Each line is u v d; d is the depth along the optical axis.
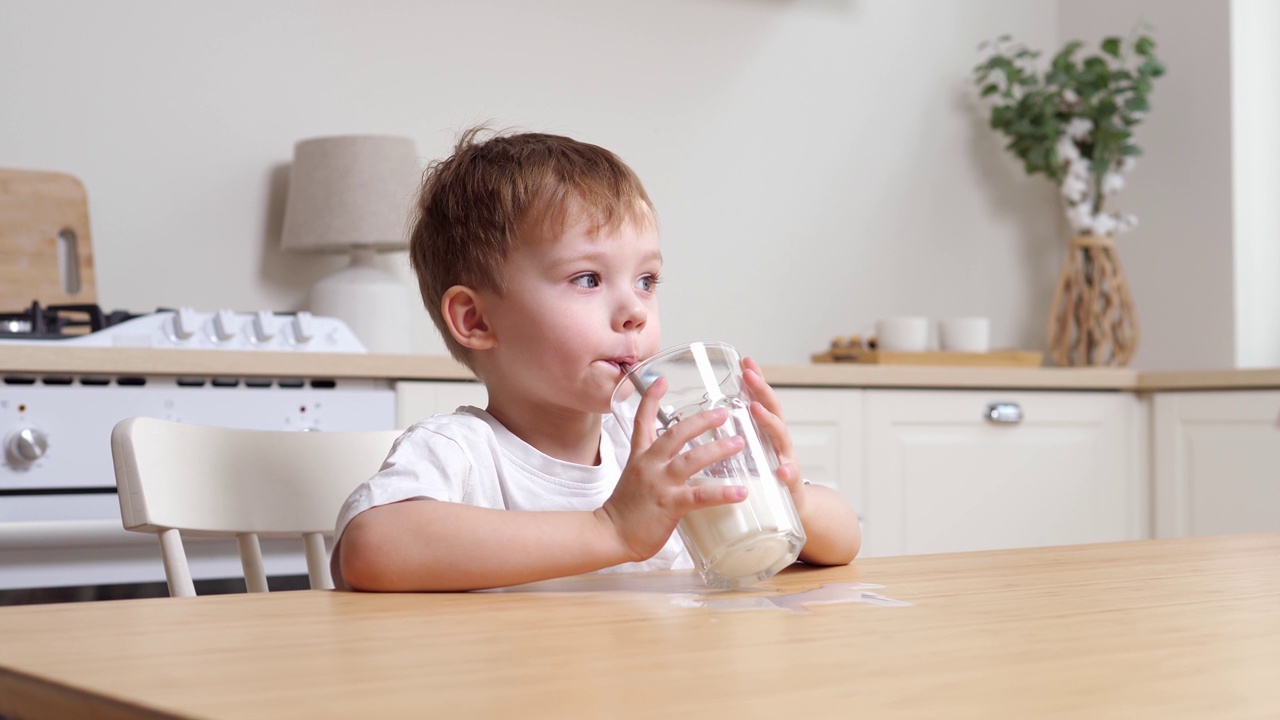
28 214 2.17
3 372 1.62
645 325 0.97
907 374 2.36
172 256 2.34
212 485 1.00
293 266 2.44
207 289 2.36
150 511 0.93
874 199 3.13
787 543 0.70
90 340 1.87
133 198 2.31
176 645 0.47
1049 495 2.53
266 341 1.99
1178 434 2.59
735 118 2.95
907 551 2.37
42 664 0.43
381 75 2.54
